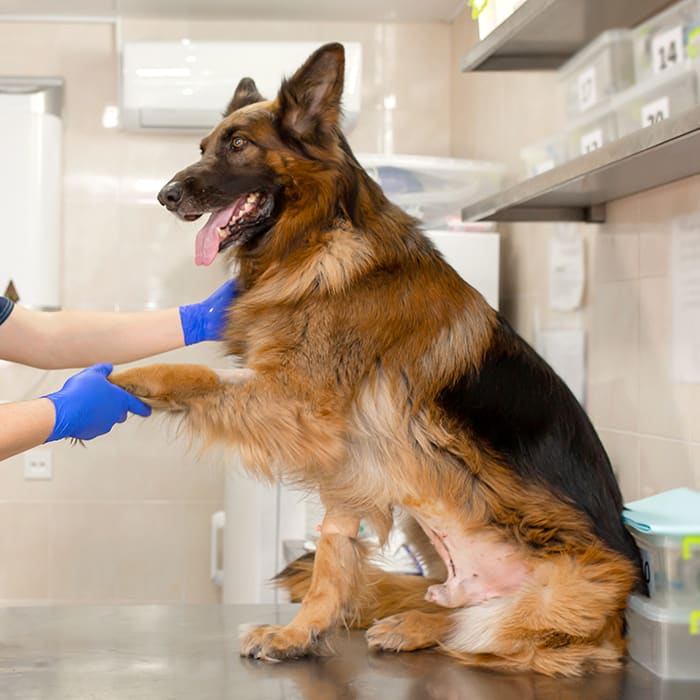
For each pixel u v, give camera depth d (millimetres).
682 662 1630
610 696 1542
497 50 2582
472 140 3988
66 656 1740
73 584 4191
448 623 1829
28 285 3965
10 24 4145
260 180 1897
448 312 1858
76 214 4176
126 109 3867
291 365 1810
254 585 3129
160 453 4215
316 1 3982
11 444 1572
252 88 2178
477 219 2676
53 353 2066
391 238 1890
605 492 1847
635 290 2461
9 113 3977
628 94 2391
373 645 1797
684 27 2131
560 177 2080
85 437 1706
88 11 4074
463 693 1550
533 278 3303
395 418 1813
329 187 1881
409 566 2604
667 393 2291
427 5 4066
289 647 1734
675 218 2236
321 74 1892
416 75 4305
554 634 1688
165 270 4211
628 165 2014
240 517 3377
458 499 1811
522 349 1932
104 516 4199
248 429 1789
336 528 1888
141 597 4219
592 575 1720
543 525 1766
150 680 1598
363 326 1805
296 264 1871
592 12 2275
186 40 4016
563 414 1888
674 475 2252
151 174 4199
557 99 2941
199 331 2135
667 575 1647
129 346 2109
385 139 4297
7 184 3965
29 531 4168
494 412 1823
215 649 1793
